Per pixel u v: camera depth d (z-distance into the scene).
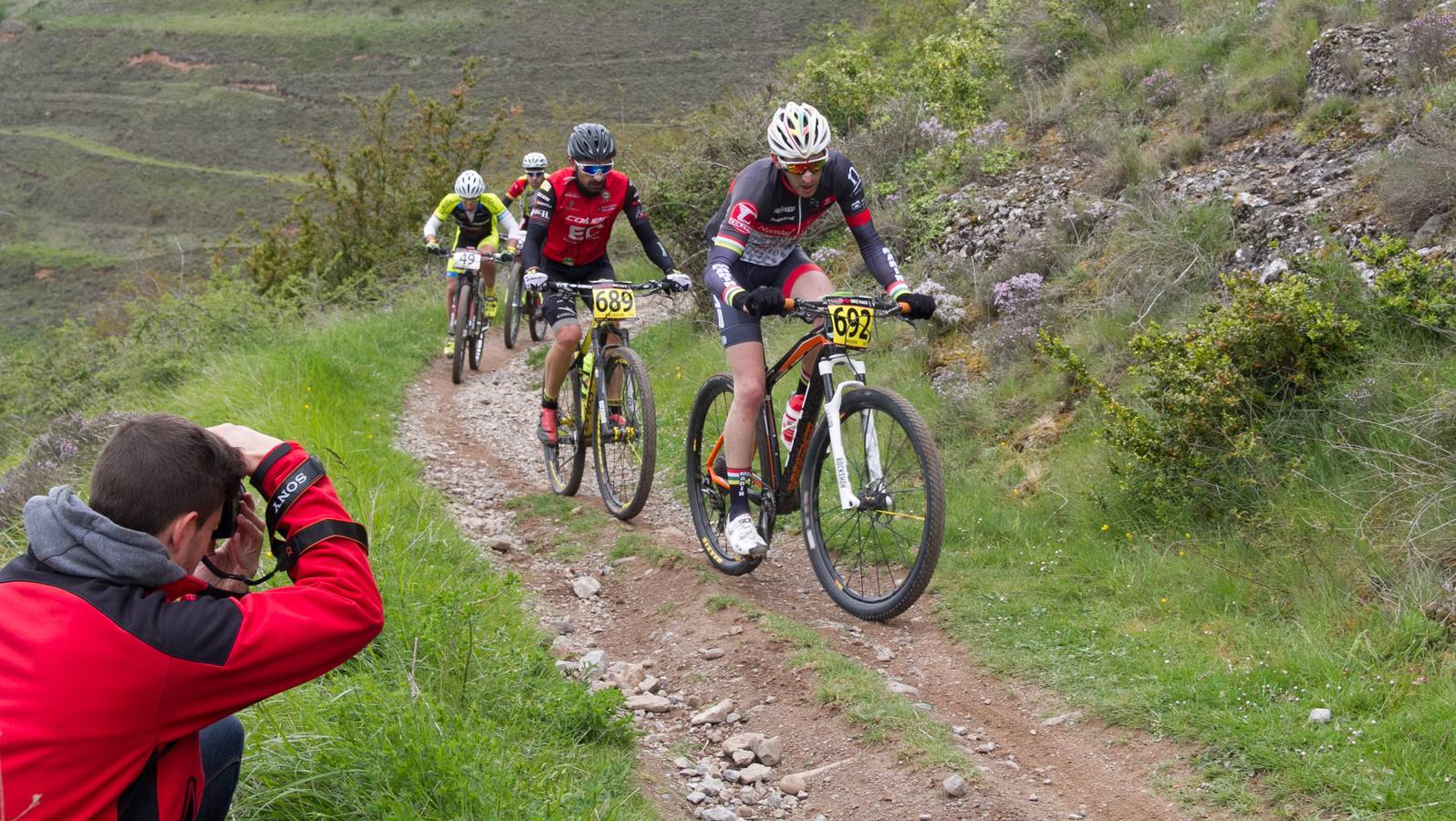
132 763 1.74
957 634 4.29
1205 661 3.80
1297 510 4.38
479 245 10.98
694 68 77.69
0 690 1.66
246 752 2.73
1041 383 6.09
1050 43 10.12
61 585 1.74
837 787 3.31
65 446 8.00
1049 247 7.02
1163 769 3.27
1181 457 4.83
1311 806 2.97
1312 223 5.79
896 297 4.43
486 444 7.99
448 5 101.50
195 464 1.88
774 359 7.89
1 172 82.44
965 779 3.23
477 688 3.41
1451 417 4.33
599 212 6.29
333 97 90.06
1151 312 6.07
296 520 2.04
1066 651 4.05
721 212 5.07
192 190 77.25
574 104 73.06
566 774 2.99
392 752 2.71
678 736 3.69
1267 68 7.58
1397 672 3.46
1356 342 4.88
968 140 8.73
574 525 5.91
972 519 5.27
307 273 17.44
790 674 3.94
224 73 96.81
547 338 12.43
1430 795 2.88
